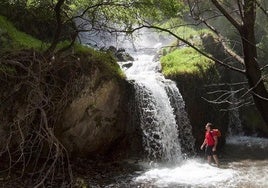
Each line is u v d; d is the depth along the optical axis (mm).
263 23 14898
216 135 12891
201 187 10320
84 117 11484
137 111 13086
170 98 14133
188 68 15047
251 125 18188
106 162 12320
